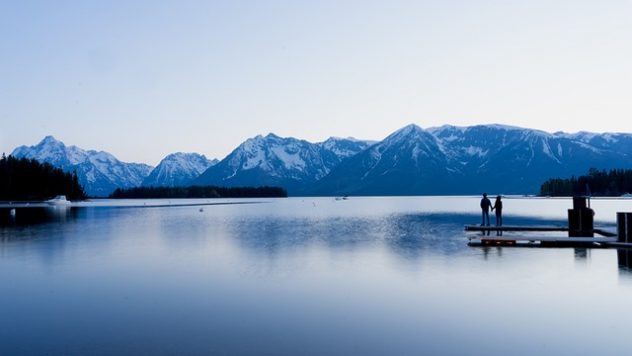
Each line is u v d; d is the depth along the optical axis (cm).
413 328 1318
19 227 4975
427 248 2992
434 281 1933
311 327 1333
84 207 12550
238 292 1769
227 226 5150
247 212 9300
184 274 2136
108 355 1122
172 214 8338
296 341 1216
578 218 3597
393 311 1491
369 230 4509
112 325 1359
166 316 1452
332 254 2759
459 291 1745
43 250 2992
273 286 1872
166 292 1775
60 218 6844
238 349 1160
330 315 1452
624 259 2472
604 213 7550
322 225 5294
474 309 1500
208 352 1140
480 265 2306
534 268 2206
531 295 1672
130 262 2489
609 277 1980
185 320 1408
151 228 4834
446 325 1341
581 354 1116
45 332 1296
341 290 1791
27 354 1130
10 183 16012
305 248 3050
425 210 10194
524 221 5900
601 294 1678
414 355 1116
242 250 2966
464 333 1271
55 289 1828
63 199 14662
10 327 1343
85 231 4444
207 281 1973
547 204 13762
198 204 16325
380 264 2375
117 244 3319
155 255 2761
